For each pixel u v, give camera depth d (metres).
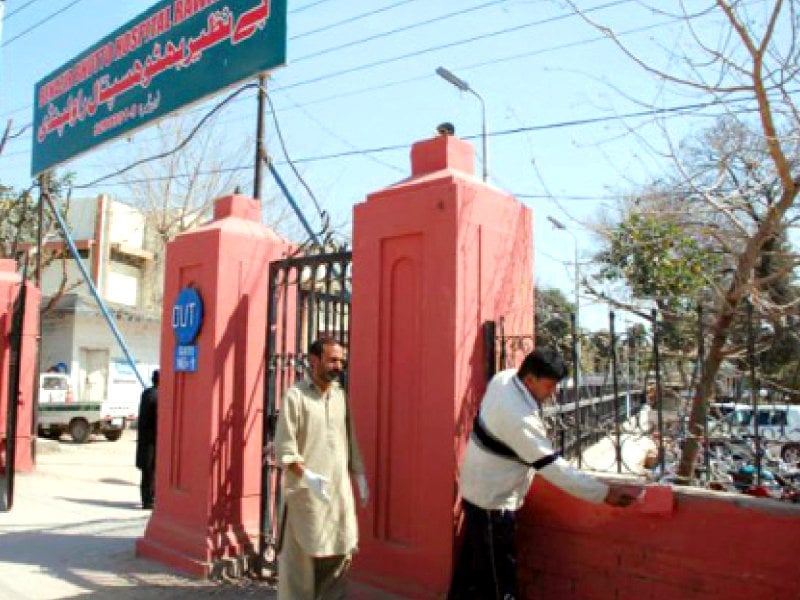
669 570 3.66
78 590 5.34
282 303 6.01
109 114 10.45
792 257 4.30
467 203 4.39
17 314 8.76
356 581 4.62
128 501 9.62
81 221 27.31
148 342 26.44
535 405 3.77
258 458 6.11
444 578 4.18
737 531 3.44
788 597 3.27
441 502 4.23
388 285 4.69
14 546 6.67
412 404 4.50
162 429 6.33
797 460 3.88
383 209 4.72
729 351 4.29
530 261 4.92
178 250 6.35
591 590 3.94
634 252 5.14
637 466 5.15
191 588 5.35
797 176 4.23
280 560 4.31
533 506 4.21
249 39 8.08
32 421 11.52
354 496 4.74
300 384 4.35
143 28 9.80
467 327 4.32
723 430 4.16
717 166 4.71
